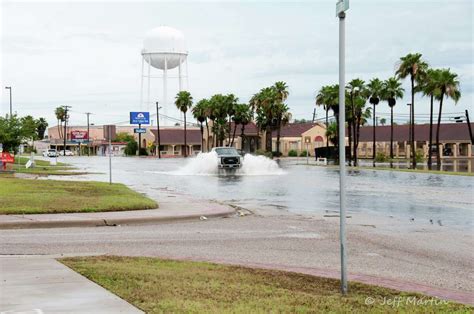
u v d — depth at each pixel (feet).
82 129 572.51
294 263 38.45
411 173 178.81
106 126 108.99
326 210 71.97
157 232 52.26
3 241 45.83
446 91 217.77
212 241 47.34
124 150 456.04
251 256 40.83
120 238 48.44
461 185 121.08
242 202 82.12
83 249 42.60
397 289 30.53
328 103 288.30
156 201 77.36
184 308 24.94
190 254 41.27
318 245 45.70
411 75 226.38
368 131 415.44
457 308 26.40
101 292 27.61
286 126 442.91
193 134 450.71
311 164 253.85
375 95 296.71
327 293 28.96
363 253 42.19
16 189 84.69
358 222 59.88
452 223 59.31
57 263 34.78
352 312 25.26
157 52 428.56
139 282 29.99
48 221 55.31
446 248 44.39
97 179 134.31
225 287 29.50
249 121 396.37
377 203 81.05
